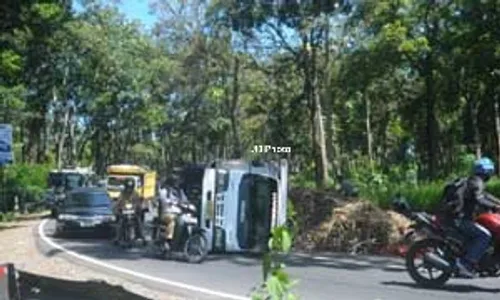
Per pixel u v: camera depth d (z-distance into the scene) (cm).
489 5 3281
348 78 4244
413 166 4459
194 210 2031
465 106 4812
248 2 3928
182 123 7112
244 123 6688
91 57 6122
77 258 1967
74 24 5359
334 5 3878
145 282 1496
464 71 3847
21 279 1176
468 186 1379
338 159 6188
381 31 3962
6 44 3481
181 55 6138
